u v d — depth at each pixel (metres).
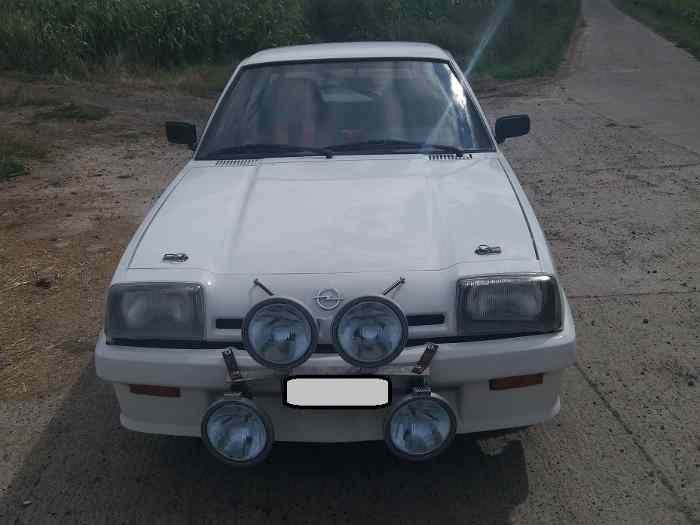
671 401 3.34
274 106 3.75
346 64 3.92
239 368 2.47
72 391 3.57
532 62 18.55
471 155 3.49
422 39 20.83
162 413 2.65
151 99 12.07
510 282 2.54
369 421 2.55
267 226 2.85
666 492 2.74
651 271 4.78
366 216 2.88
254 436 2.49
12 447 3.14
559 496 2.75
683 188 6.53
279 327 2.37
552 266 2.64
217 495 2.83
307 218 2.89
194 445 3.14
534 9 33.19
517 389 2.59
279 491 2.84
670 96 12.05
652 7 38.28
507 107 11.56
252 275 2.60
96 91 12.45
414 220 2.84
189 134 4.05
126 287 2.61
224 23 16.86
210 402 2.60
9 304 4.52
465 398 2.57
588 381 3.53
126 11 15.74
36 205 6.50
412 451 2.49
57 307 4.47
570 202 6.29
